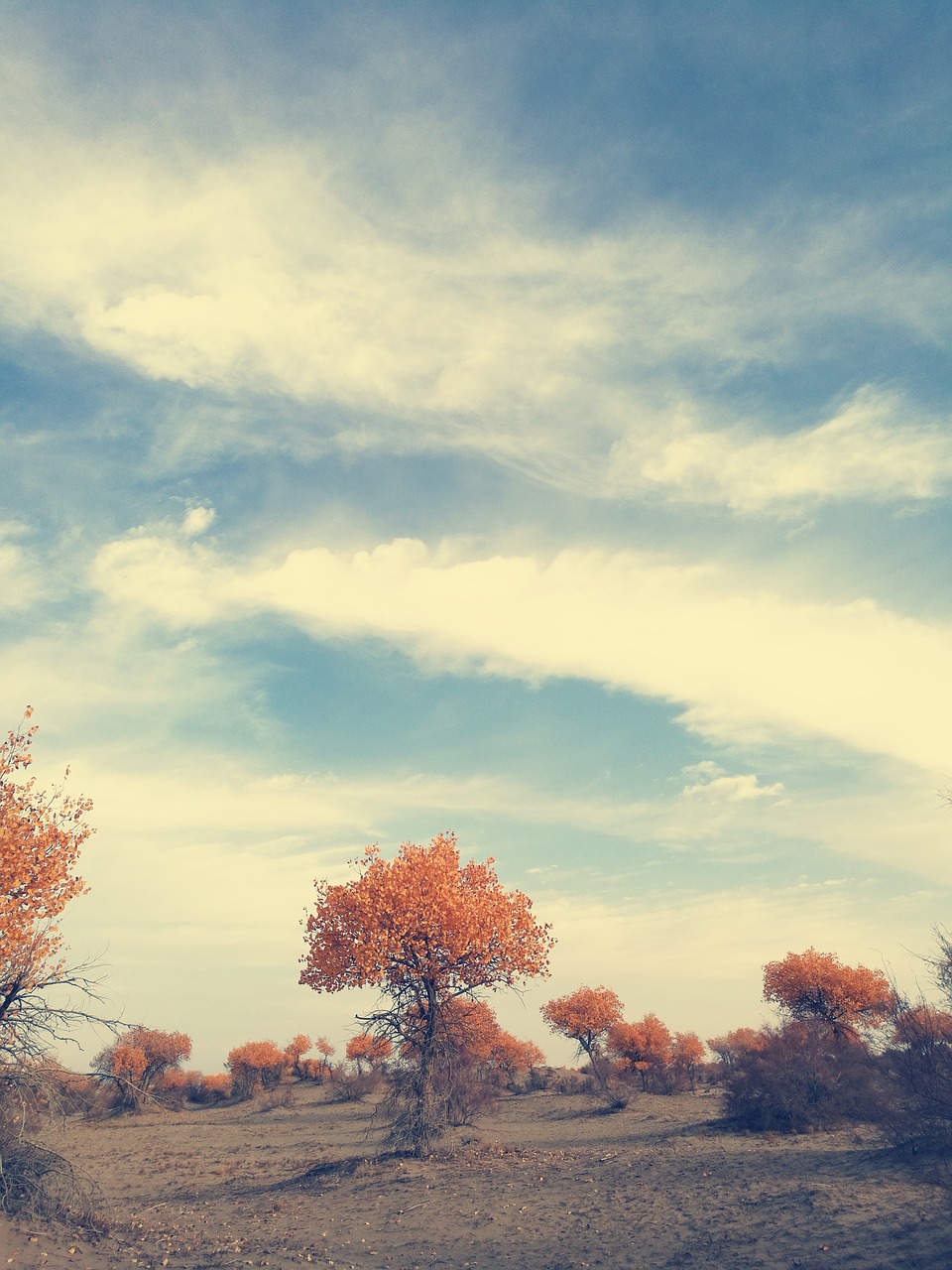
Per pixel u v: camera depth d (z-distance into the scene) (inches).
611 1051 2667.3
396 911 1208.8
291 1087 3494.1
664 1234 689.0
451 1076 1275.8
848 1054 1336.1
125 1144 1809.8
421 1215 842.2
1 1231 648.4
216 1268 666.8
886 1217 605.0
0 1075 739.4
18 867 772.0
